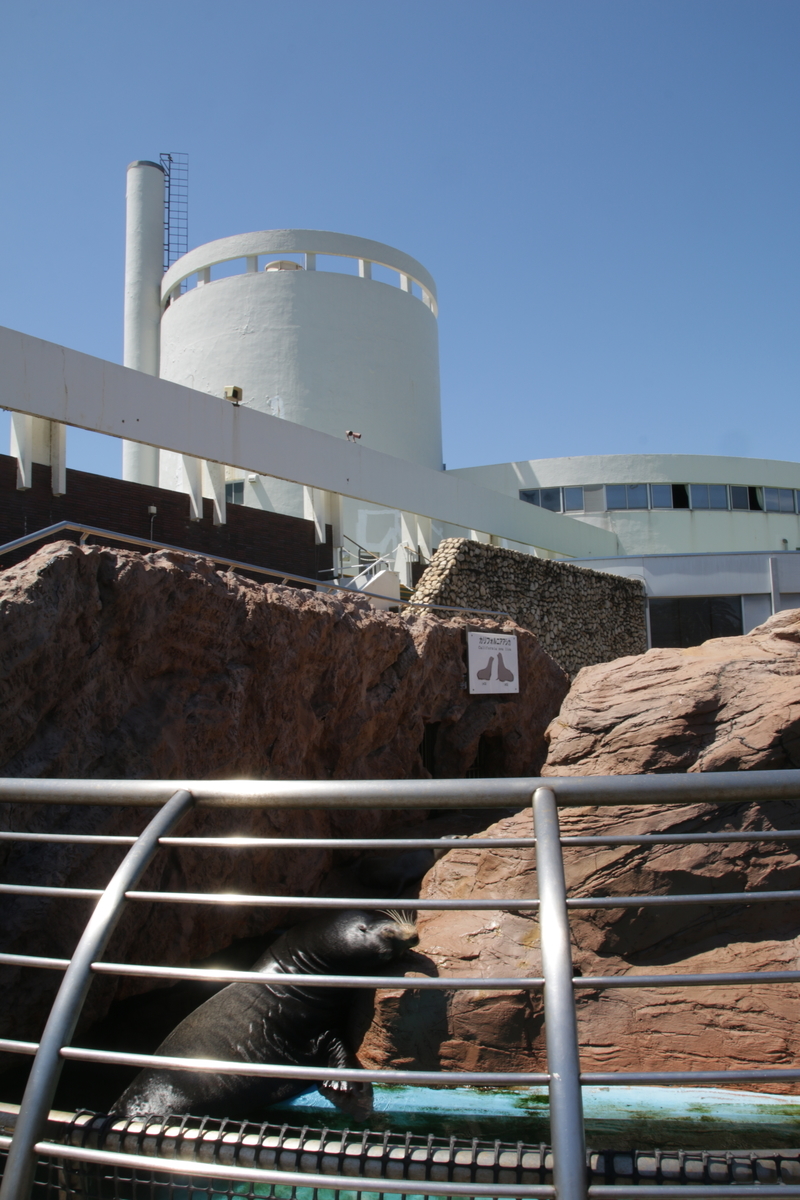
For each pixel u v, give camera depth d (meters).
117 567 7.10
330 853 9.64
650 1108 5.17
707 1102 5.23
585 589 22.19
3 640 5.99
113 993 6.64
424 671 11.97
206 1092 5.49
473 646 13.12
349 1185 2.05
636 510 32.53
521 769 14.02
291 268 30.97
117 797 2.66
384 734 11.28
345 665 10.06
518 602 19.44
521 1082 2.05
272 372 29.11
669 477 32.69
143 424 14.29
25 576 6.39
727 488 33.41
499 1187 2.00
